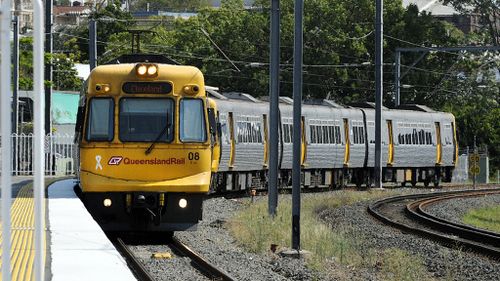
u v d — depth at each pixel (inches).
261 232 2122.3
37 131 644.7
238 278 1515.7
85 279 1139.3
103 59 7642.7
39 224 659.4
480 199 3951.8
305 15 6973.4
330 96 7062.0
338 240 2053.4
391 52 7209.6
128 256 1700.3
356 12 7170.3
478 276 1743.4
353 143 4564.5
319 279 1596.9
